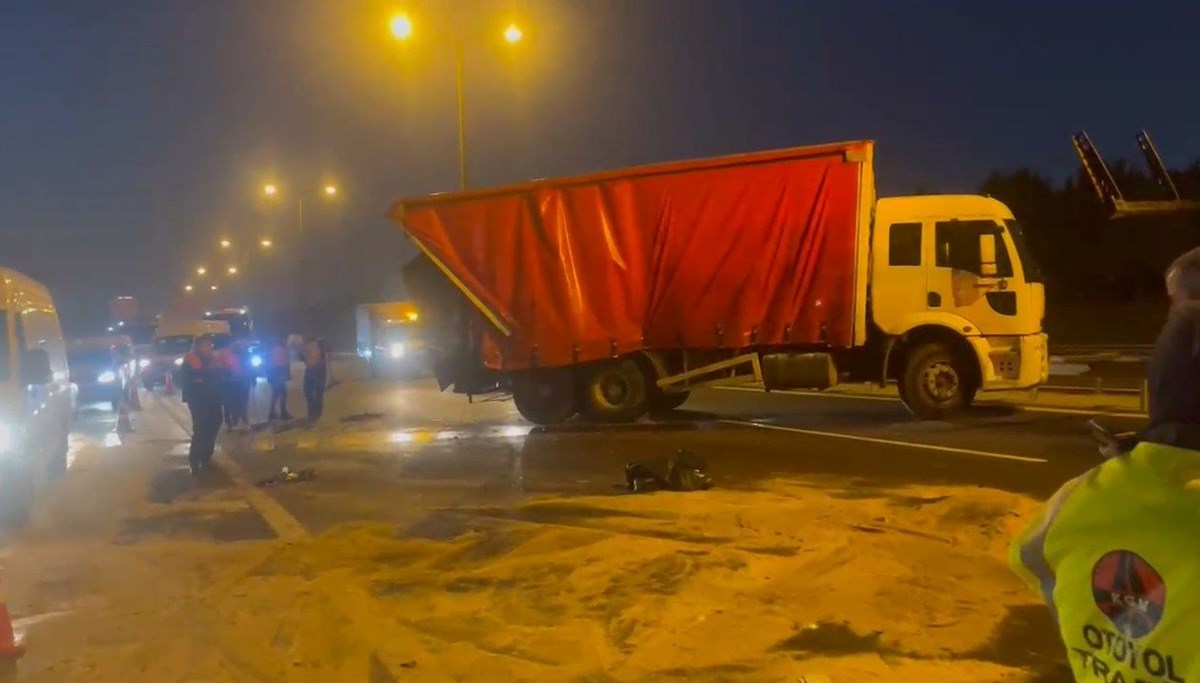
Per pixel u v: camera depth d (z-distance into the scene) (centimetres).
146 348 4047
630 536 849
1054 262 5012
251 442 1777
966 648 579
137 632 684
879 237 1659
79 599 766
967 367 1653
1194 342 184
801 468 1265
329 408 2441
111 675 608
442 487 1220
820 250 1622
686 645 602
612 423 1770
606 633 637
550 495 1133
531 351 1752
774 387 1681
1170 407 186
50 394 1334
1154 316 4169
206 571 835
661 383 1741
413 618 684
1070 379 2239
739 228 1655
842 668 556
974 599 662
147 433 2108
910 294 1655
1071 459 1267
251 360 2972
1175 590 172
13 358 1155
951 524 873
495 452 1513
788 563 757
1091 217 4894
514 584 746
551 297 1742
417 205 1789
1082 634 185
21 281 1337
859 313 1614
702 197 1669
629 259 1708
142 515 1110
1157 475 180
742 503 999
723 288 1666
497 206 1762
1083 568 185
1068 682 526
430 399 2617
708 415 1878
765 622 629
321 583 773
